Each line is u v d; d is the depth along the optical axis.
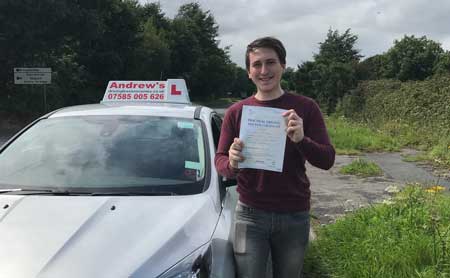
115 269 2.30
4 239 2.52
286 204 2.84
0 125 22.80
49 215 2.76
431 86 18.81
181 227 2.69
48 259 2.34
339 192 8.34
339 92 34.41
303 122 2.80
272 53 2.79
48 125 3.94
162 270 2.37
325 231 5.36
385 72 42.97
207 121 4.03
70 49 31.81
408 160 12.20
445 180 9.39
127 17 41.12
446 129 14.77
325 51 58.91
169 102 4.73
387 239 4.58
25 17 20.73
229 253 2.88
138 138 3.68
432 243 4.38
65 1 22.48
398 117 19.61
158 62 52.66
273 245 2.96
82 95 34.00
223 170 2.86
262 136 2.74
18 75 21.59
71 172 3.38
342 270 4.30
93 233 2.56
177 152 3.55
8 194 3.15
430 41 42.56
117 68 39.94
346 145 14.95
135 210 2.84
